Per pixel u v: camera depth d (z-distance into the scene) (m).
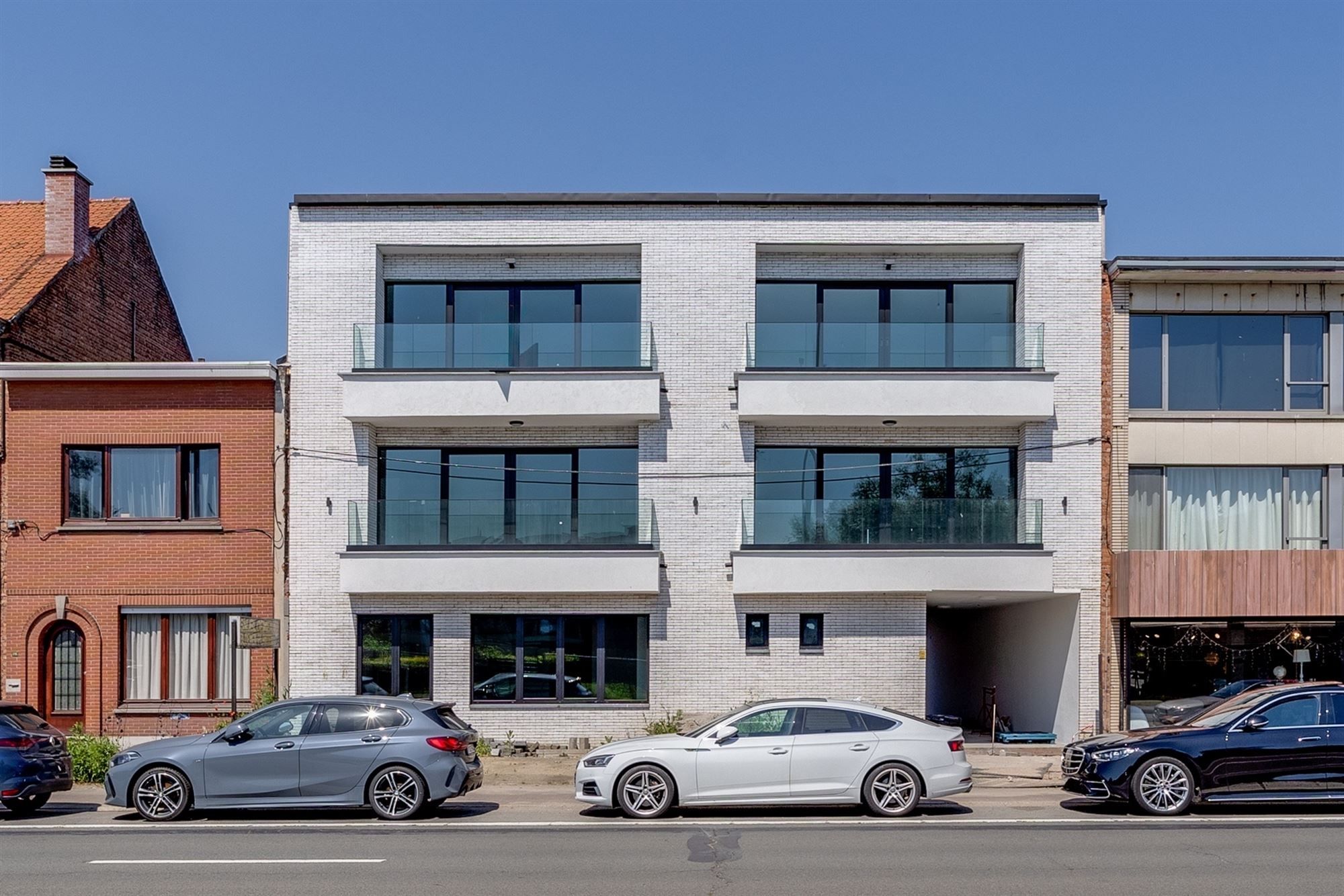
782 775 13.03
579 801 13.41
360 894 9.22
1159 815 12.95
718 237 20.25
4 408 20.34
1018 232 20.16
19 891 9.38
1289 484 20.09
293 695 19.75
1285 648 19.44
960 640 26.62
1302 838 11.55
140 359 27.80
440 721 13.41
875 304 20.69
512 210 20.30
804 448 20.53
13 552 20.19
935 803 14.29
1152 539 20.00
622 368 19.83
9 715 13.59
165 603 20.12
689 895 9.12
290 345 20.27
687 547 19.97
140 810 12.98
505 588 19.44
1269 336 20.20
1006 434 20.50
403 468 20.64
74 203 24.31
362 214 20.30
